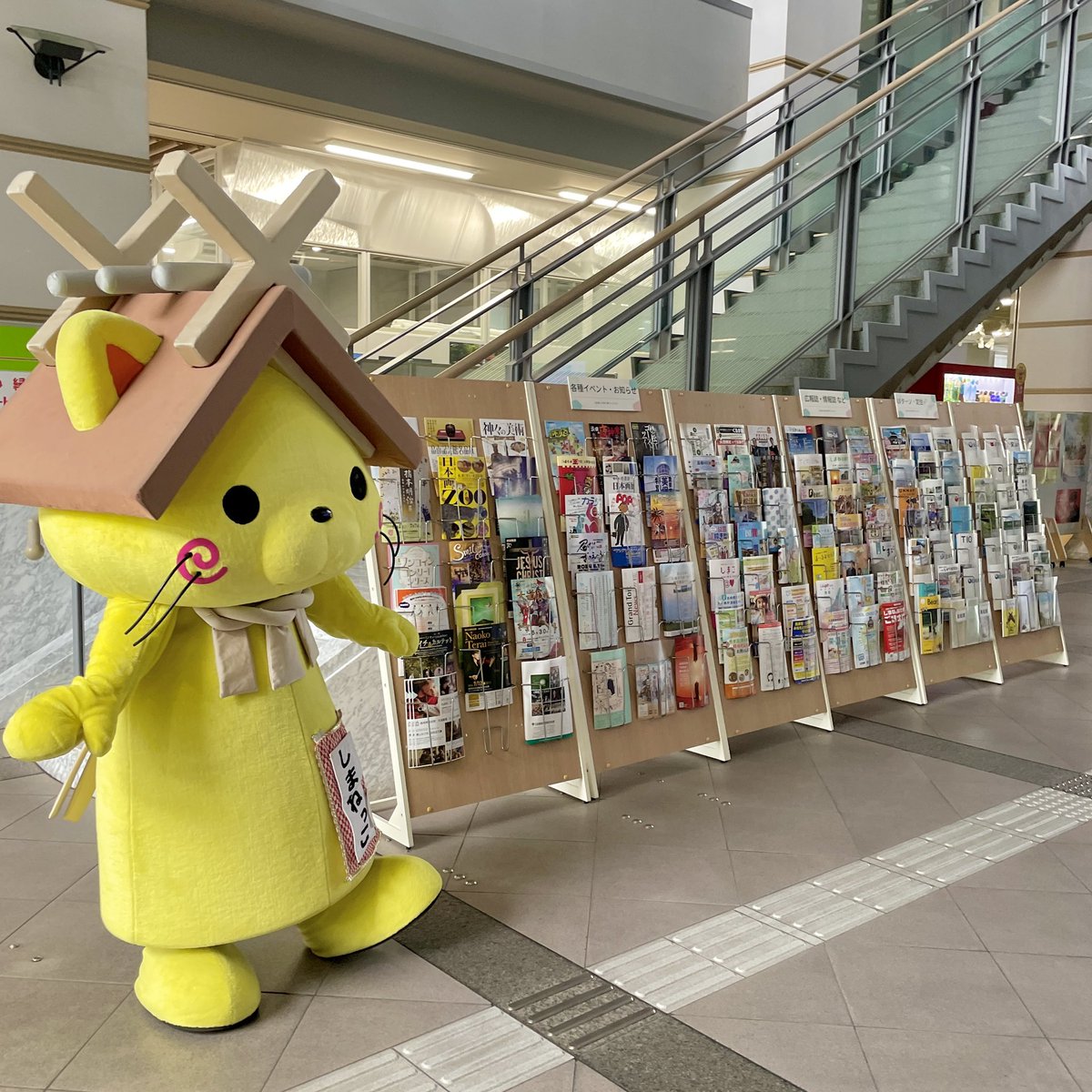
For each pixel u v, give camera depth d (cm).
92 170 464
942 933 247
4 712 420
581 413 355
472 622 315
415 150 777
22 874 280
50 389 204
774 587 405
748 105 654
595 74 752
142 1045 200
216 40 617
